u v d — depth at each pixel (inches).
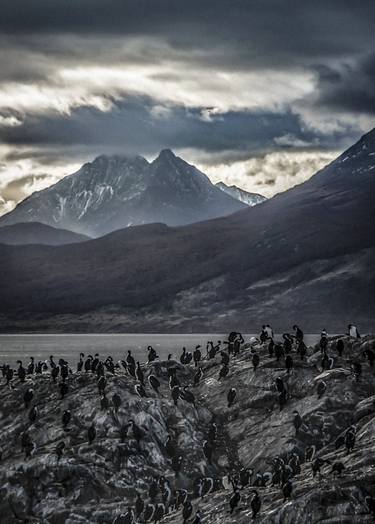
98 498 2923.2
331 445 3011.8
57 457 3029.0
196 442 3196.4
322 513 2406.5
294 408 3270.2
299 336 3710.6
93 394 3400.6
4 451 3181.6
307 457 2923.2
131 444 3117.6
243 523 2479.1
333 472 2598.4
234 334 4050.2
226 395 3494.1
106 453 3068.4
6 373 3730.3
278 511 2456.9
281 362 3567.9
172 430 3270.2
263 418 3304.6
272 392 3388.3
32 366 3912.4
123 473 3016.7
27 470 3004.4
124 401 3321.9
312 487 2513.5
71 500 2906.0
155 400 3390.7
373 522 2362.2
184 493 2792.8
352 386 3309.5
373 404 3161.9
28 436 3137.3
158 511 2709.2
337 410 3198.8
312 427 3149.6
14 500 2918.3
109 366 3762.3
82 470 2987.2
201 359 4033.0
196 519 2536.9
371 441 2851.9
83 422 3255.4
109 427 3206.2
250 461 3097.9
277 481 2701.8
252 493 2662.4
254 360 3555.6
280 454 3043.8
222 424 3366.1
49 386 3523.6
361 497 2444.6
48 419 3302.2
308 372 3462.1
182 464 3097.9
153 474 3043.8
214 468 3100.4
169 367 3779.5
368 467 2608.3
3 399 3486.7
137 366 3599.9
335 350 3649.1
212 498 2741.1
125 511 2844.5
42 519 2847.0
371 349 3599.9
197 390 3624.5
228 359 3713.1
